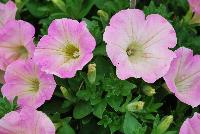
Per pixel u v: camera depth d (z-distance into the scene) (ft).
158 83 1.46
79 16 1.61
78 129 1.45
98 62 1.43
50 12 1.67
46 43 1.40
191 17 1.62
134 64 1.39
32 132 1.31
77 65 1.34
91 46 1.33
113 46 1.35
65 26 1.39
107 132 1.41
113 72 1.42
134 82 1.45
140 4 1.71
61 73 1.36
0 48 1.52
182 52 1.40
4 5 1.59
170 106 1.50
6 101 1.40
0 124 1.30
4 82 1.52
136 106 1.33
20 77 1.45
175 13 1.72
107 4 1.60
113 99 1.38
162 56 1.38
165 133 1.35
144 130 1.31
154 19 1.41
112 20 1.37
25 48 1.55
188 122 1.28
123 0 1.61
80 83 1.43
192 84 1.44
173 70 1.38
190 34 1.62
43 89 1.38
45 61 1.39
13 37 1.51
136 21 1.40
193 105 1.39
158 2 1.71
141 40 1.43
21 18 1.72
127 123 1.33
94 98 1.39
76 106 1.42
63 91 1.37
